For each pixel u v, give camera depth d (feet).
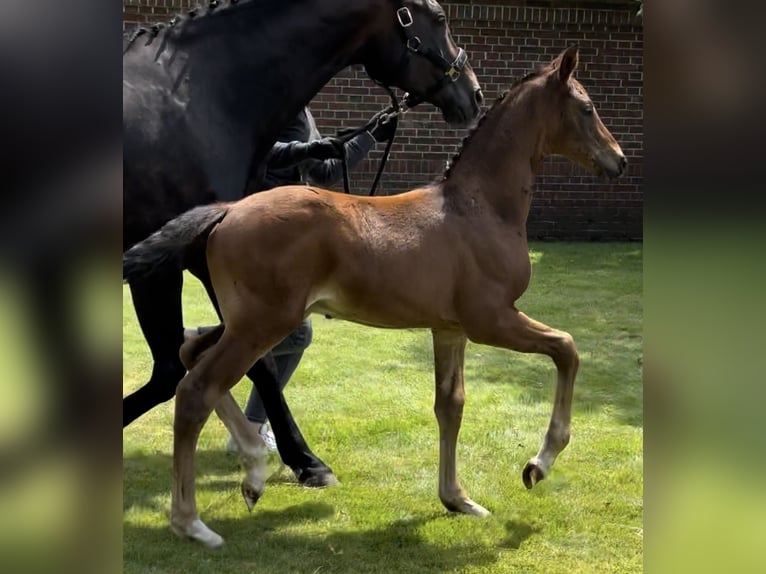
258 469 10.37
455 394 11.04
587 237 32.73
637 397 16.52
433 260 10.05
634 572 9.74
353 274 9.75
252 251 9.46
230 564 9.70
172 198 10.98
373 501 11.64
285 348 12.94
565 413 10.56
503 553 10.17
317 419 15.15
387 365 18.75
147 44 11.32
